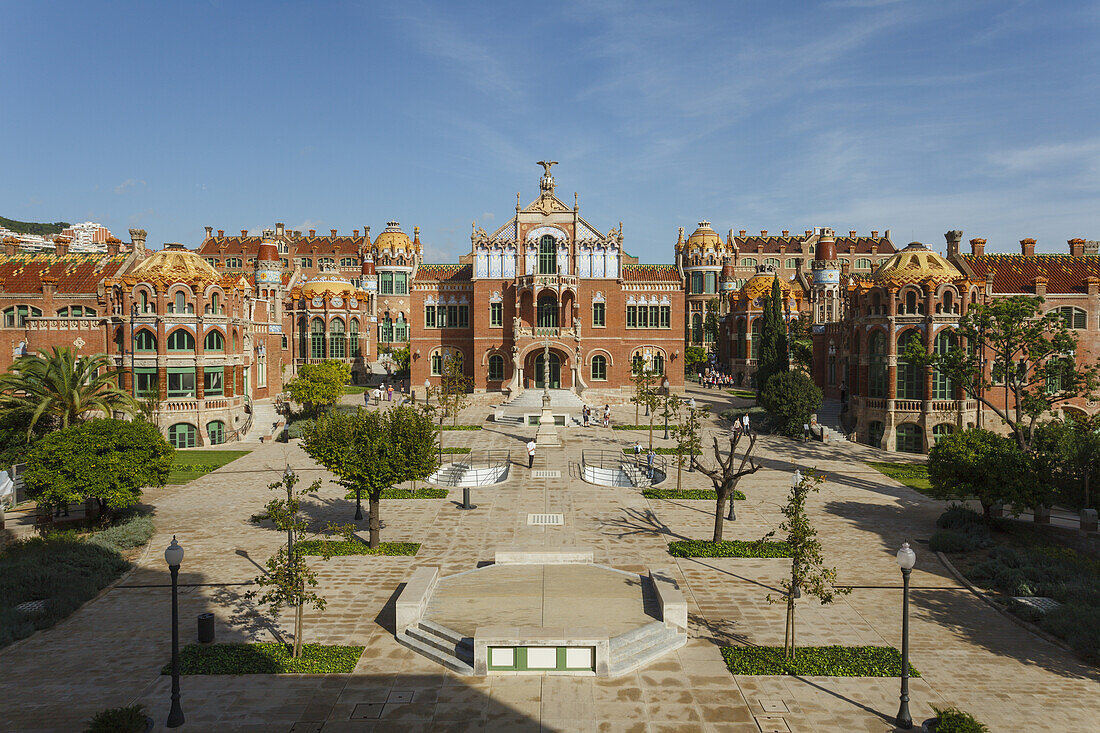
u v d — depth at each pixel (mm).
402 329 123000
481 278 76312
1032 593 23672
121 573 25781
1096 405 54688
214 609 22406
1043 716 16406
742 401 75750
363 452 27172
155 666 18547
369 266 124938
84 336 56469
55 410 39438
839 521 33344
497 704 16609
